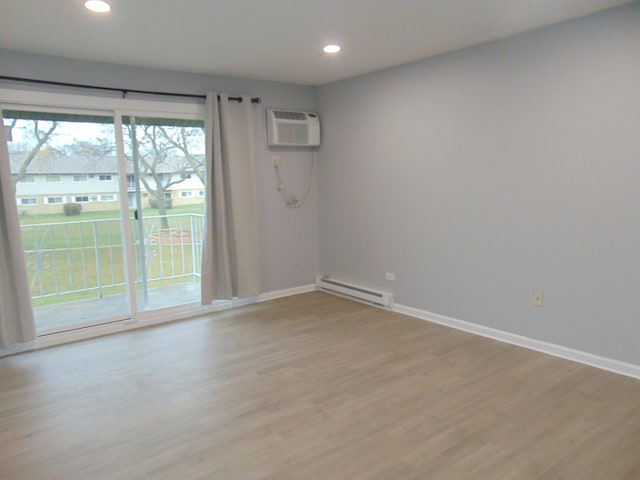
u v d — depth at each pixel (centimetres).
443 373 307
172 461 218
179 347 367
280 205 506
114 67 388
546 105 318
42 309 451
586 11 283
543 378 296
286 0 253
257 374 313
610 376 297
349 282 508
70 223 416
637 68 273
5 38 313
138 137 422
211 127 432
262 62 395
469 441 229
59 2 249
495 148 352
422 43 346
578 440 227
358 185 480
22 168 371
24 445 234
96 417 260
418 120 408
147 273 482
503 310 363
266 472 208
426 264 420
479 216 370
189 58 376
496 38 337
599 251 302
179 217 475
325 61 397
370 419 251
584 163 303
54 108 369
